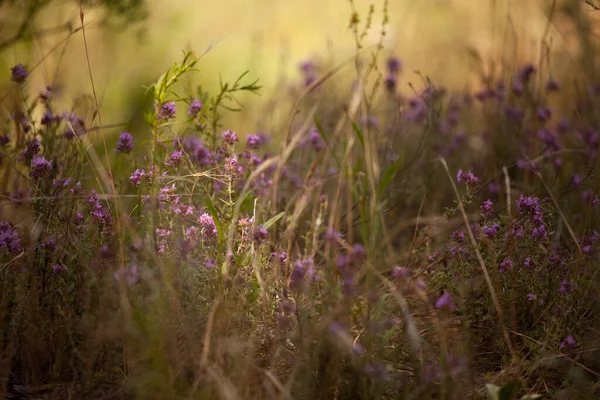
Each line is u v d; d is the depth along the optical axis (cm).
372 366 318
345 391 305
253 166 420
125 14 552
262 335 322
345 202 474
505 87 579
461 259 352
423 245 386
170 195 348
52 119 412
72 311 308
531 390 320
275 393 305
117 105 702
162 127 381
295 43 1066
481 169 513
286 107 642
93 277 309
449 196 514
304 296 335
